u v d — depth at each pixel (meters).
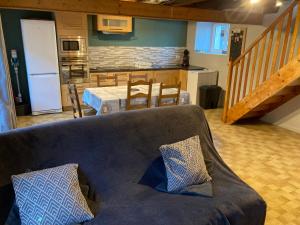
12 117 2.78
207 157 2.36
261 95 4.00
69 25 4.93
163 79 6.11
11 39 4.91
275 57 3.74
